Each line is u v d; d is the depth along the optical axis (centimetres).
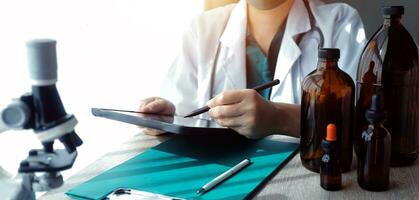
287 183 61
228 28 117
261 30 111
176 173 65
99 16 102
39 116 36
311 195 56
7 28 82
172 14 121
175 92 118
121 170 66
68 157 39
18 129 36
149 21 116
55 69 36
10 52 75
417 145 66
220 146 77
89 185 60
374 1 122
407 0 119
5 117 36
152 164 69
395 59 63
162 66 120
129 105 103
